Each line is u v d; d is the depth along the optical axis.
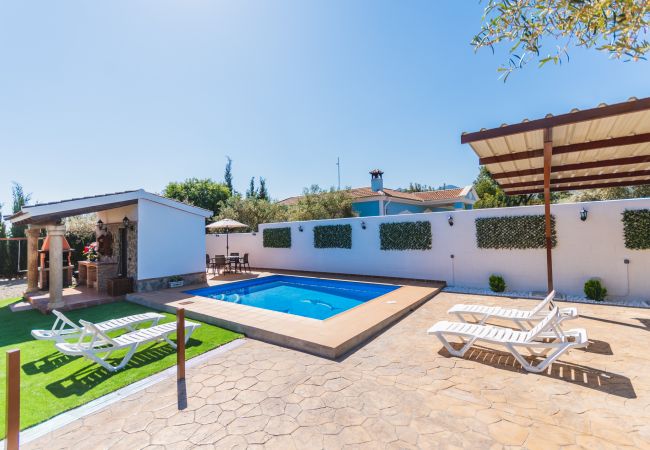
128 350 5.86
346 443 3.20
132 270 11.59
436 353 5.57
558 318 5.64
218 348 6.01
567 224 9.97
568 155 8.16
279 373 4.86
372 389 4.30
